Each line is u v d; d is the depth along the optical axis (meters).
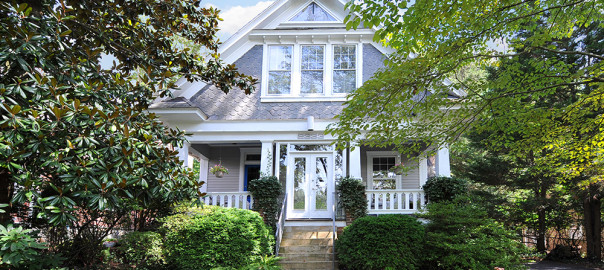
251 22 14.40
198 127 13.47
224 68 8.20
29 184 4.75
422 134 8.55
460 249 8.94
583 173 12.56
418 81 6.92
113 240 10.11
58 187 4.89
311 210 13.41
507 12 7.07
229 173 16.20
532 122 8.38
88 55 6.58
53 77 5.55
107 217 8.54
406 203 12.77
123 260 9.12
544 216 17.02
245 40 14.55
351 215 12.42
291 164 13.69
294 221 12.71
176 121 13.45
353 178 12.61
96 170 5.11
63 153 4.98
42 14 6.27
